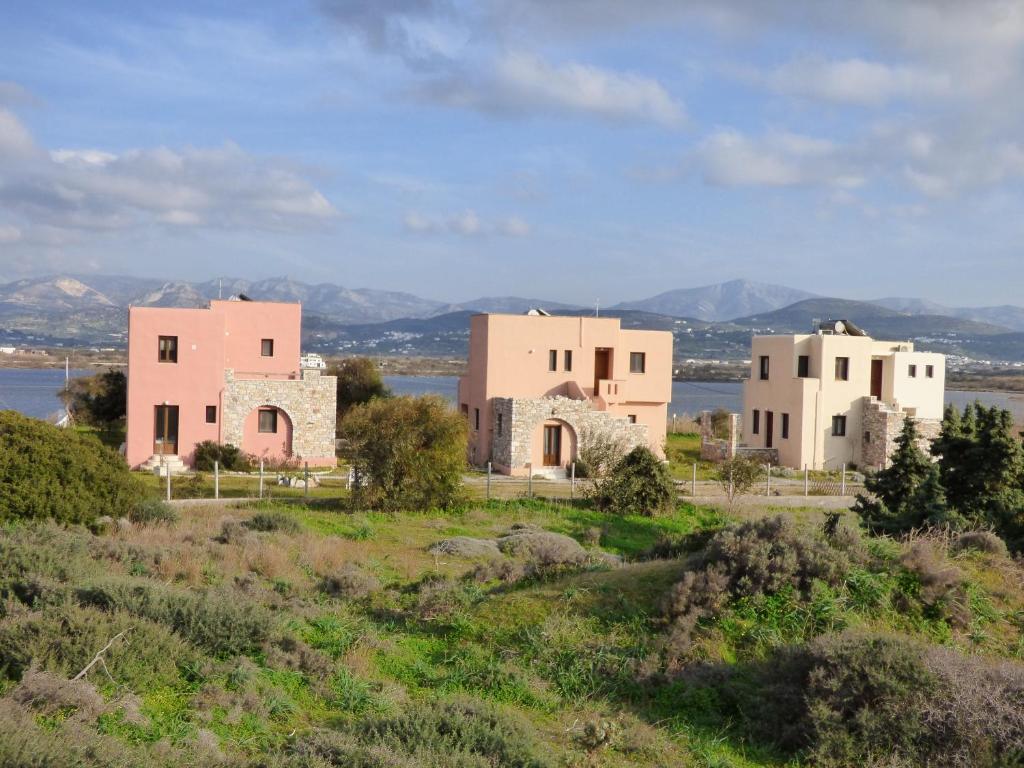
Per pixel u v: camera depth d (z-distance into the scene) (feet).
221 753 32.37
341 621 52.39
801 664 41.88
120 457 83.87
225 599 47.16
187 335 145.79
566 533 94.43
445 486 104.88
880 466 163.94
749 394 182.70
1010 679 39.04
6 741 26.99
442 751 32.96
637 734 39.09
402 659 46.80
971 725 36.94
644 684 44.32
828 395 167.63
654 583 53.42
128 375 143.95
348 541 83.41
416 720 35.09
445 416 106.73
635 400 162.81
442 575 65.10
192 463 145.48
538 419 147.43
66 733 29.32
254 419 150.71
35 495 72.23
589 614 50.83
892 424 163.22
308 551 73.20
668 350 164.86
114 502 79.56
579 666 45.75
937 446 96.68
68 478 75.66
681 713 41.93
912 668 39.65
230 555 67.56
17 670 37.42
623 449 130.52
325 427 153.79
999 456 90.58
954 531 70.23
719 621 47.91
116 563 59.72
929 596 50.37
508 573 65.31
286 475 130.00
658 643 46.75
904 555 52.95
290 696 39.93
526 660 46.96
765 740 40.01
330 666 43.24
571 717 41.14
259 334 163.84
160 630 41.81
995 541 61.87
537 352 157.28
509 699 42.73
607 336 160.86
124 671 38.09
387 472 102.58
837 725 38.32
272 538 76.28
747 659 45.57
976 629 49.85
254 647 44.47
